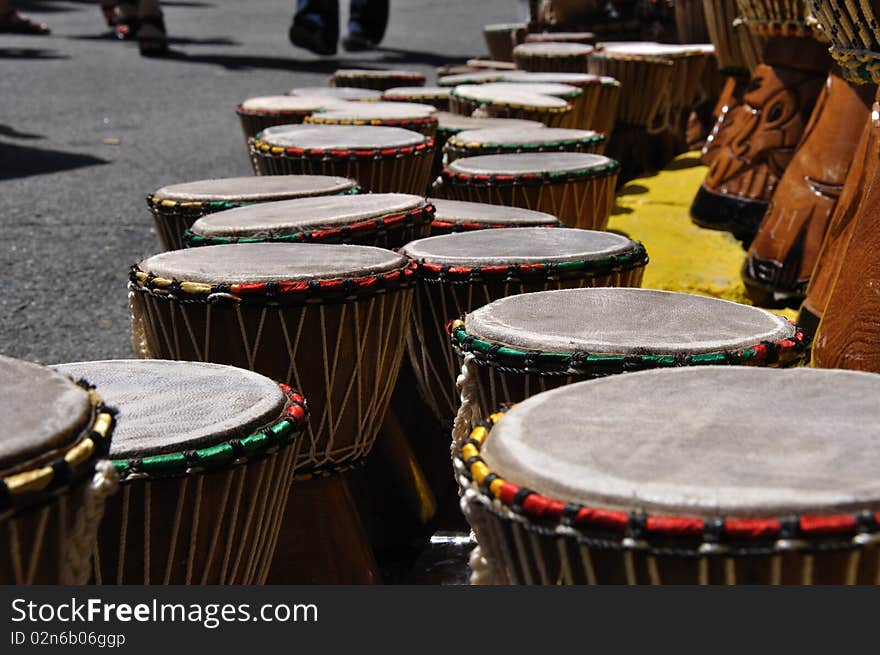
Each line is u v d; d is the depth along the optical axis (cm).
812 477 91
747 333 147
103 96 833
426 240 214
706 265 357
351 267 180
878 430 101
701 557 88
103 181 546
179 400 138
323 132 312
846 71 220
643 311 159
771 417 106
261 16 1488
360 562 195
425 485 225
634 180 503
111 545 125
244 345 174
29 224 464
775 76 374
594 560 93
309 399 182
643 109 502
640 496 90
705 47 558
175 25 1373
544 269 188
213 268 180
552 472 96
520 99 395
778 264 312
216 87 870
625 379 120
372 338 183
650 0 688
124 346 322
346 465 196
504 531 100
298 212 221
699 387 116
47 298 369
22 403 99
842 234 240
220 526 132
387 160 282
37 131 694
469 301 191
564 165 278
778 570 88
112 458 121
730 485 91
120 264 408
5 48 1102
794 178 314
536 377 144
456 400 209
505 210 249
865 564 87
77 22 1349
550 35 654
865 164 233
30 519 92
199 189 250
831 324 205
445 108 461
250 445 129
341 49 1129
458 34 1271
